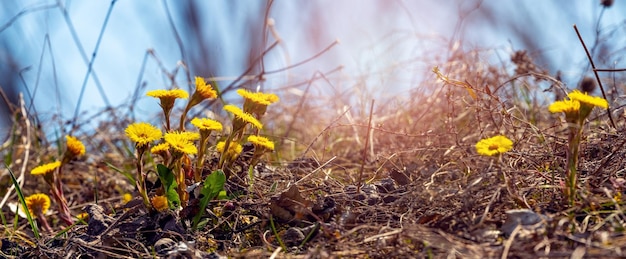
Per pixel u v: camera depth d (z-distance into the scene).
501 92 1.17
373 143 1.14
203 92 0.88
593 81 1.18
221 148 0.88
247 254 0.77
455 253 0.71
